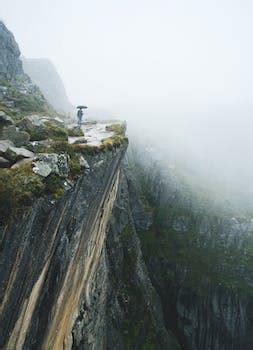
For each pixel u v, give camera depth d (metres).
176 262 98.75
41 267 17.83
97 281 47.50
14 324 16.36
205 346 90.81
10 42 62.50
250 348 90.81
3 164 16.66
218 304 93.50
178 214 113.00
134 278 74.50
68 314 28.02
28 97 46.16
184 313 93.56
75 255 23.84
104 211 32.94
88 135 31.31
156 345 72.88
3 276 14.03
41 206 16.05
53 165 17.81
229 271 99.56
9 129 20.38
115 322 65.12
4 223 13.80
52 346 25.02
